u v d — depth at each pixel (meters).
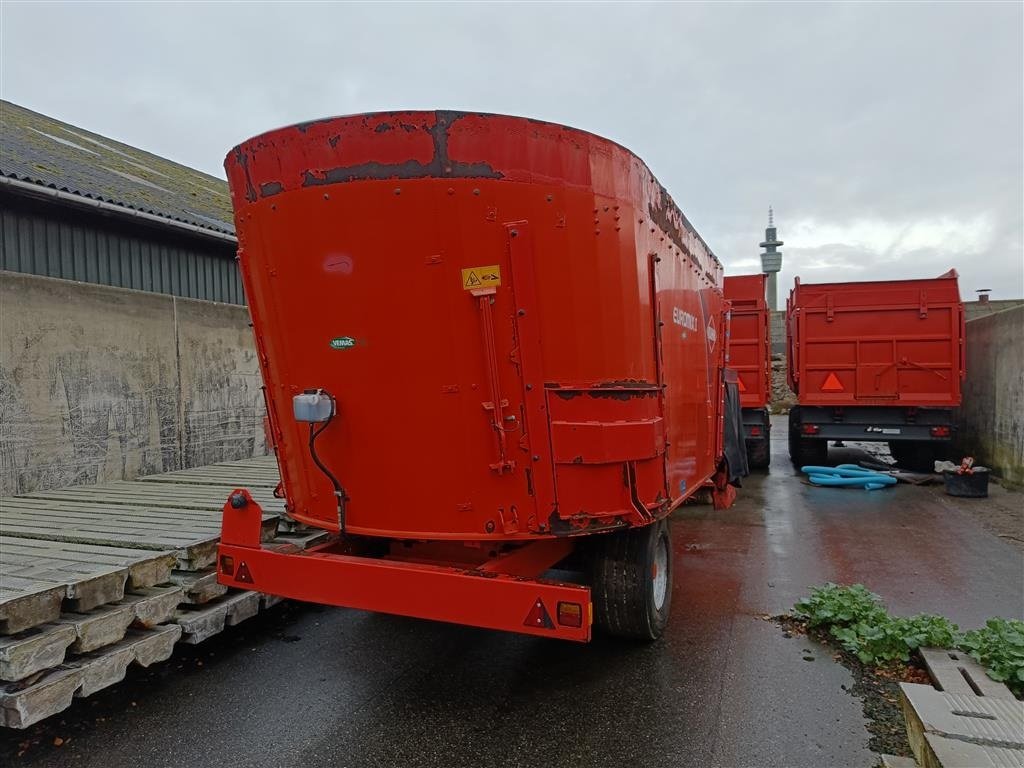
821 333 11.54
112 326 8.02
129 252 9.72
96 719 3.64
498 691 3.93
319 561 3.73
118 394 8.09
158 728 3.54
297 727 3.55
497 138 3.38
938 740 2.88
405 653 4.49
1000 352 11.29
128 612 3.67
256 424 10.37
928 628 4.30
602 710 3.69
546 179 3.46
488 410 3.46
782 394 28.44
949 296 10.97
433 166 3.35
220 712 3.71
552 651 4.49
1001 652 3.86
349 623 5.05
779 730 3.46
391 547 4.23
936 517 8.81
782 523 8.51
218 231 10.59
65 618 3.49
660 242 4.33
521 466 3.51
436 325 3.44
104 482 7.69
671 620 5.03
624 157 3.78
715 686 3.96
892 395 11.28
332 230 3.48
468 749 3.32
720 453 6.82
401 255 3.41
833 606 4.79
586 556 4.36
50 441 7.26
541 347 3.48
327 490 3.84
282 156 3.54
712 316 6.41
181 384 9.00
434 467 3.56
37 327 7.16
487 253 3.39
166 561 4.07
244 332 10.15
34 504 6.11
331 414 3.61
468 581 3.39
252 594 4.50
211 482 7.30
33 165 9.30
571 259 3.53
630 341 3.78
